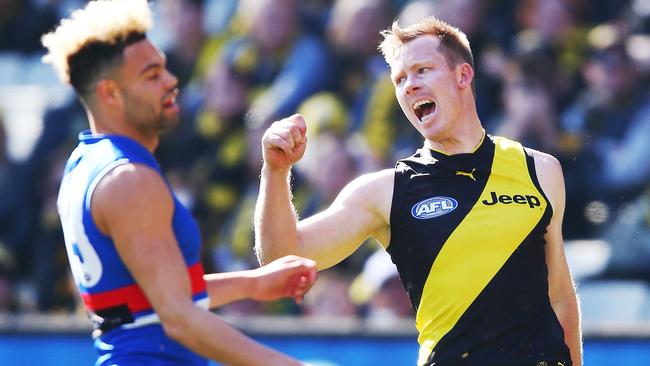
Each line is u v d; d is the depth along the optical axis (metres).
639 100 26.28
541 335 13.53
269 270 12.29
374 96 27.25
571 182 25.92
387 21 28.56
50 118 30.84
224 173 28.20
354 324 22.73
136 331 11.39
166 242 11.13
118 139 11.52
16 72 36.62
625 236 25.47
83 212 11.35
